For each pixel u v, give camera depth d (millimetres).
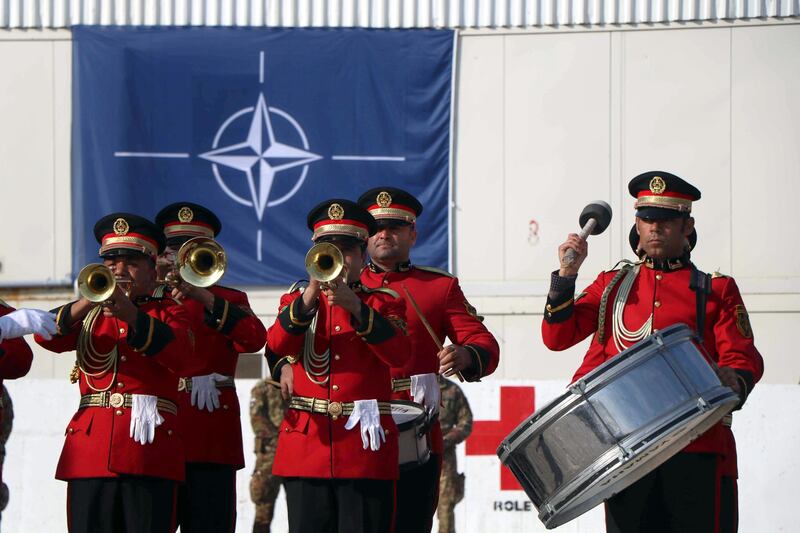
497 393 20516
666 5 28328
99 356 13391
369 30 28797
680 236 14141
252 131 28781
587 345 28078
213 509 15852
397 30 28797
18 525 20625
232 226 28594
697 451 13508
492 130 28625
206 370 15758
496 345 14891
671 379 12711
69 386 20797
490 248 28469
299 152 28641
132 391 13367
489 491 20328
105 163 28969
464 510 20312
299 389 13250
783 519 20016
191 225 16188
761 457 20094
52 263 29312
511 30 28719
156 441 13367
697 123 28172
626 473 13203
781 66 28016
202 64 28938
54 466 20703
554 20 28641
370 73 28672
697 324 13836
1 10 29688
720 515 13602
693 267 14273
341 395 13023
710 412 12812
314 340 13172
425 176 28500
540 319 28219
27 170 29453
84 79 29125
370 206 15320
